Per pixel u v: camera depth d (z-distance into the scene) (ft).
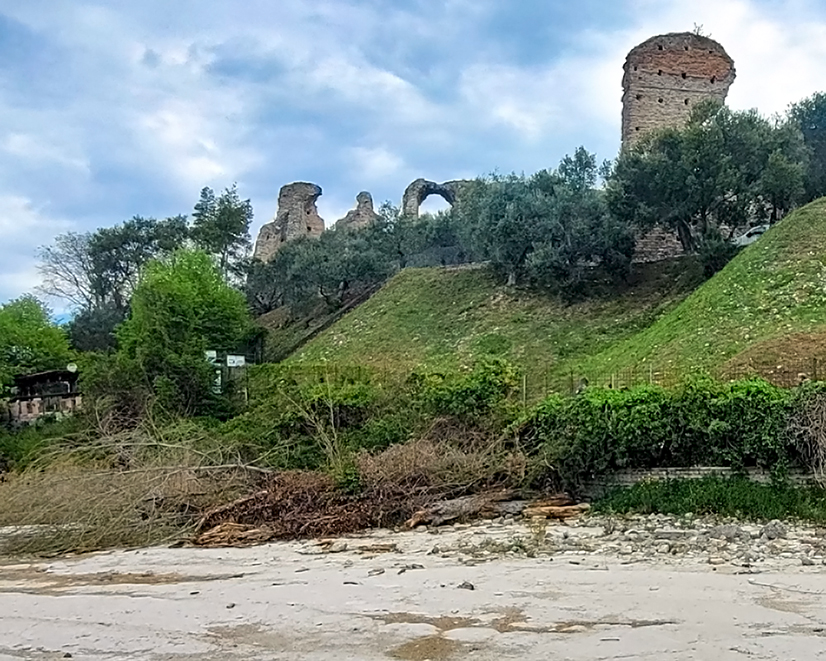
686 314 112.57
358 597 37.40
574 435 64.49
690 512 58.08
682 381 68.59
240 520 64.34
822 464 56.44
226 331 156.97
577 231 150.30
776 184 142.00
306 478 67.82
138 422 93.45
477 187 179.83
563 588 37.63
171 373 110.52
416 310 165.48
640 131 173.88
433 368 99.35
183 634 32.07
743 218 144.25
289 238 272.72
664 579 39.19
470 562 46.65
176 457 73.46
